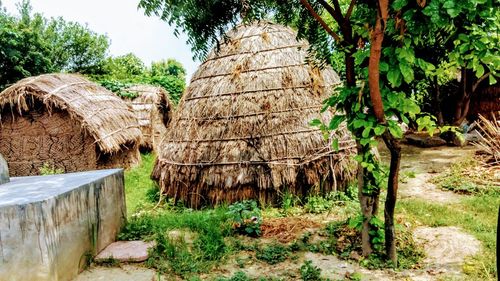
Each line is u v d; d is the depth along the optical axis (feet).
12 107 35.12
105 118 37.63
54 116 35.40
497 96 46.60
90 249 14.83
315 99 24.66
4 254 11.55
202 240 16.40
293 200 22.94
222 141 24.04
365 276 13.32
